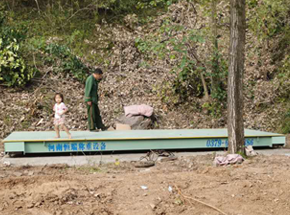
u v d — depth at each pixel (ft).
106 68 46.34
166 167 26.76
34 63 43.32
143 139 30.19
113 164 27.81
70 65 44.24
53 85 42.70
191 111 42.24
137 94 43.57
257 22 46.73
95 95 33.68
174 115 41.55
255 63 46.96
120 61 46.91
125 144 29.99
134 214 17.60
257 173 23.35
